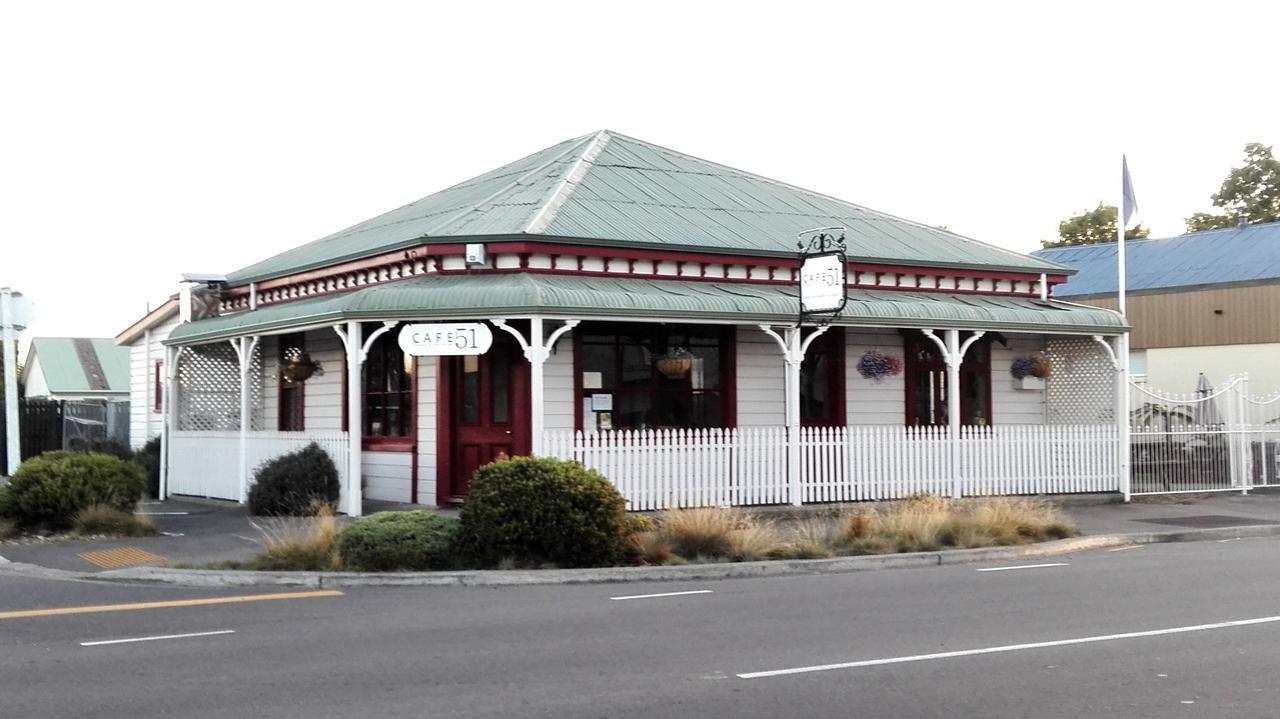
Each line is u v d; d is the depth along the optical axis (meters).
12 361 20.14
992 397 24.08
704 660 9.42
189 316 25.31
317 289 23.34
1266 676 8.72
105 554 16.09
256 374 25.22
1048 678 8.69
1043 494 22.41
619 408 20.44
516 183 23.73
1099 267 38.88
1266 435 25.22
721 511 16.70
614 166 24.66
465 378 20.17
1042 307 23.59
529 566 14.77
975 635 10.38
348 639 10.47
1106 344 23.16
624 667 9.19
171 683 8.73
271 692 8.41
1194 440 24.20
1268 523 19.69
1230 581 13.51
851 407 22.58
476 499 14.98
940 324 21.41
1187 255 37.25
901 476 21.14
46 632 10.96
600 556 14.99
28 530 17.97
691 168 25.97
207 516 20.52
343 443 19.80
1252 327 33.56
